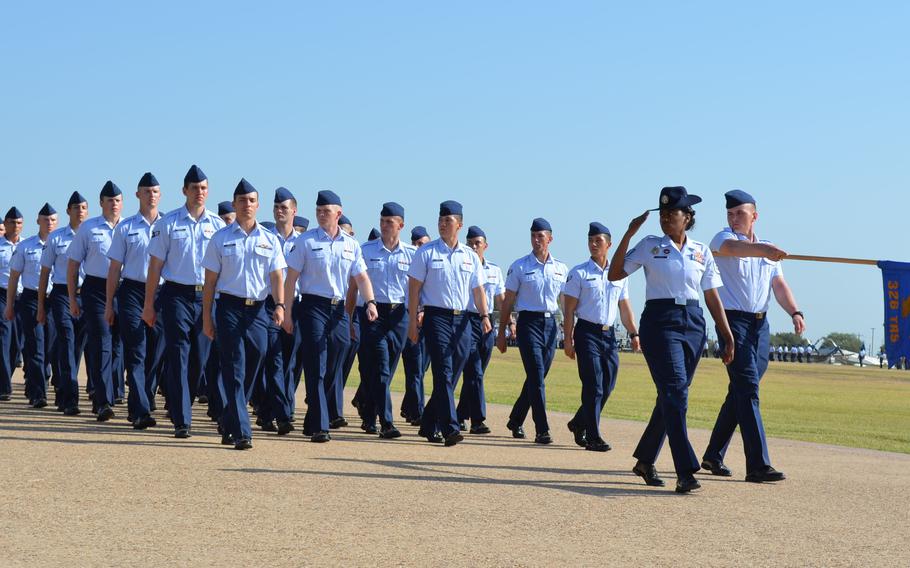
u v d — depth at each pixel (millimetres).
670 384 9695
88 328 14359
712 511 8570
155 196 13586
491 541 7070
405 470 10297
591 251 13453
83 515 7492
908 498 9570
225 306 11812
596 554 6793
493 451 12633
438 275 13211
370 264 14391
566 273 14398
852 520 8336
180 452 11000
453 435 13031
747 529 7809
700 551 6988
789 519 8297
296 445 12266
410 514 7906
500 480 9875
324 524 7434
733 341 10180
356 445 12609
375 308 13430
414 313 13211
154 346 15062
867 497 9586
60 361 15383
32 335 16594
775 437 16391
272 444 12250
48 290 16828
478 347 15406
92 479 8969
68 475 9133
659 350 9758
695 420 19141
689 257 9852
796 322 10867
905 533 7828
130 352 13453
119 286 13703
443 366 13203
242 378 11758
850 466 12203
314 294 12922
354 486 9117
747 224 10844
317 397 12805
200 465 10039
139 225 13445
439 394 13180
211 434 13156
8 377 18094
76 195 15742
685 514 8383
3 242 18547
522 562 6500
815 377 52062
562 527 7633
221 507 7941
